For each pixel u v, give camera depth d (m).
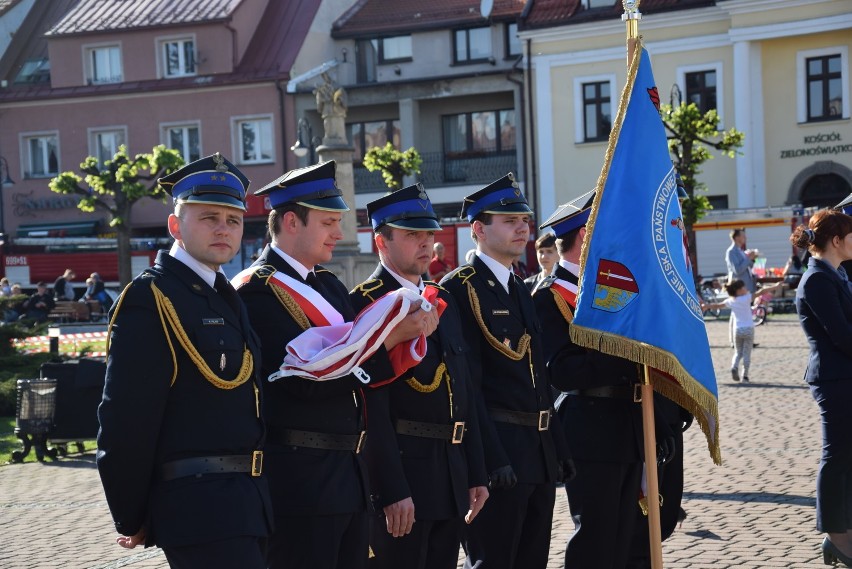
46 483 13.30
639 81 7.02
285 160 50.25
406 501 5.97
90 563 9.32
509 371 7.01
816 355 7.98
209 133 51.12
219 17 50.47
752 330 19.28
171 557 5.08
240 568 4.96
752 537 9.20
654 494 6.78
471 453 6.59
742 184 44.56
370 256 25.48
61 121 53.03
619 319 6.68
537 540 7.13
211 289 5.35
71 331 34.78
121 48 52.25
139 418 5.00
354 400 5.84
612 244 6.77
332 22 52.44
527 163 48.00
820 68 43.97
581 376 7.21
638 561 7.88
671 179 6.98
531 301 7.34
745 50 44.09
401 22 51.22
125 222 42.84
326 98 25.27
